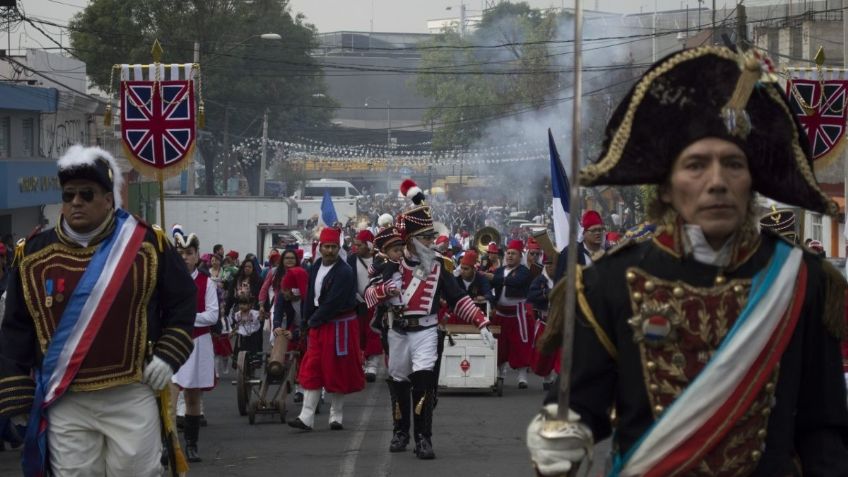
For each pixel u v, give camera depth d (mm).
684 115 4250
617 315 4266
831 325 4305
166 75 13914
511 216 69812
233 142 69000
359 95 117500
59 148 43594
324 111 76000
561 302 4402
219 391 20344
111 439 7586
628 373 4246
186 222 47969
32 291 7562
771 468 4184
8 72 42562
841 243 34906
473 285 19906
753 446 4137
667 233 4285
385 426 15359
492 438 14148
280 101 69188
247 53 67250
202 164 76000
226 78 65312
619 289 4266
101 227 7633
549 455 4070
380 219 17625
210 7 65125
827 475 4266
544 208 70625
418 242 12516
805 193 4430
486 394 19328
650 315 4176
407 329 12594
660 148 4285
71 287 7527
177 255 7902
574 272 4109
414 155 88000
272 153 72188
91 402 7520
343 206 62812
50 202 41062
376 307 13344
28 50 42906
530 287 18766
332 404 15125
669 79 4254
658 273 4238
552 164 14352
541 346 4492
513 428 15055
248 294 19938
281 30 68562
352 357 14867
